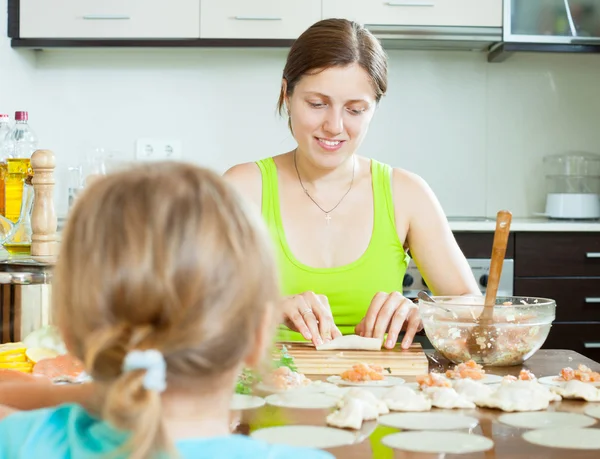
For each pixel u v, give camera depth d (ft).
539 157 11.16
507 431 3.04
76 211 1.88
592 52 10.25
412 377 4.07
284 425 3.14
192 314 1.74
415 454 2.76
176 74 11.01
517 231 9.57
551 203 10.56
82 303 1.78
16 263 4.91
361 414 3.16
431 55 11.05
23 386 3.22
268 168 5.88
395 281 5.77
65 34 10.09
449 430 3.06
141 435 1.61
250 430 3.07
